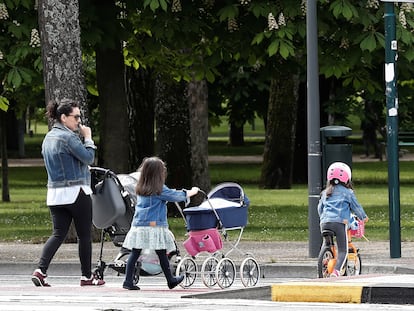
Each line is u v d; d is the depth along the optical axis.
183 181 70.69
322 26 53.47
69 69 51.94
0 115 90.94
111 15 55.25
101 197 36.66
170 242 35.28
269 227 63.47
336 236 36.09
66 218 36.25
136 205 35.28
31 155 167.12
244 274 36.91
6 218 73.25
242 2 54.53
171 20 56.25
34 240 56.78
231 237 56.31
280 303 30.88
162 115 70.62
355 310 28.75
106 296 33.22
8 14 53.59
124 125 59.31
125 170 59.34
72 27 52.03
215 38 58.22
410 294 31.11
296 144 109.25
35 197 96.88
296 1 53.91
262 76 60.53
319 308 29.34
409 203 82.69
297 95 100.38
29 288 36.06
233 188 37.00
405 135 58.31
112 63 58.84
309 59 45.75
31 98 85.81
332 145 44.91
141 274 36.34
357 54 55.25
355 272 37.12
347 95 101.69
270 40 53.78
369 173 119.50
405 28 53.62
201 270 37.66
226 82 110.06
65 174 35.75
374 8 54.06
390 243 43.97
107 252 48.53
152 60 66.31
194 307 29.84
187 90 70.75
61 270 44.50
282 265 42.09
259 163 139.75
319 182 45.50
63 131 35.94
